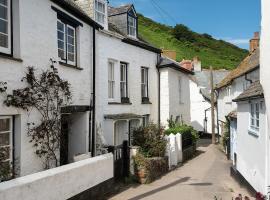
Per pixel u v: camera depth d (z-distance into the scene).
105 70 15.47
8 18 8.96
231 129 19.50
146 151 15.31
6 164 8.45
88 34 13.48
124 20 18.67
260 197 7.08
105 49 15.52
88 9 15.56
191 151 22.73
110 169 11.14
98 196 10.30
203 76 46.53
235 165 15.61
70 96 11.44
